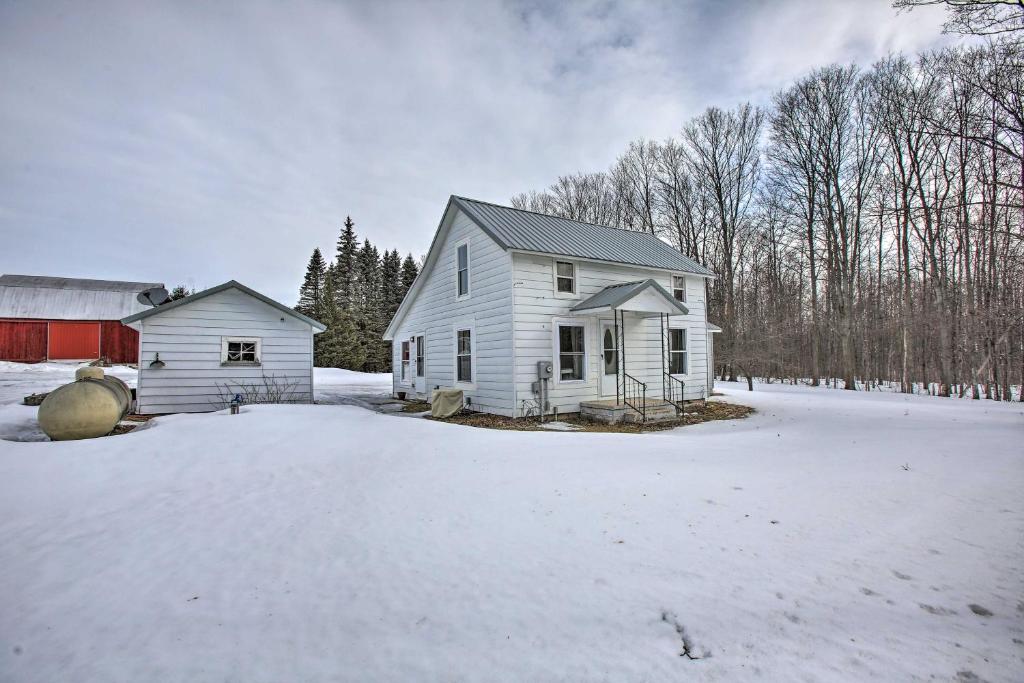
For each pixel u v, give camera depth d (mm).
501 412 11820
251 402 12172
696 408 13711
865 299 25094
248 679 1971
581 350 12664
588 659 2045
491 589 2688
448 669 2010
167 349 11375
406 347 17406
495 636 2242
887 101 19375
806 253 24828
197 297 11625
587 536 3354
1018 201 9438
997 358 15992
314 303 46500
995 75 8070
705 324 15625
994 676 1847
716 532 3361
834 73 22312
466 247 13469
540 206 37219
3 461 4863
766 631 2209
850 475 4754
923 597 2480
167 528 3678
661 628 2262
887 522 3496
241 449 5844
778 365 27656
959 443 6469
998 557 2912
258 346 12352
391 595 2658
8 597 2676
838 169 22734
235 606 2572
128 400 9844
